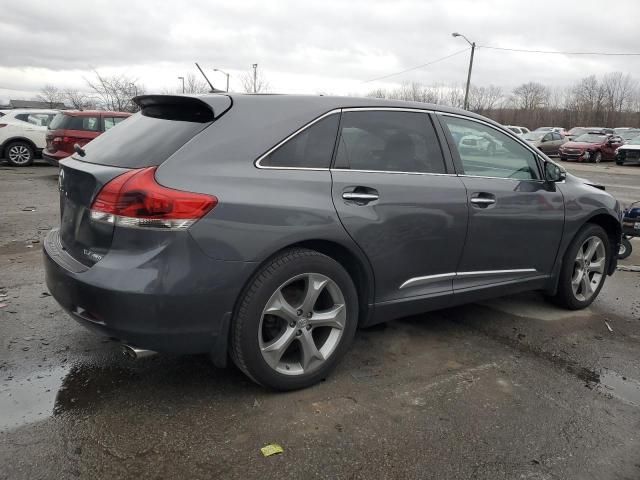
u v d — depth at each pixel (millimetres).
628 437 2826
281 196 2871
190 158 2736
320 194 3014
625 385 3398
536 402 3135
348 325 3227
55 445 2555
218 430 2723
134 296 2570
